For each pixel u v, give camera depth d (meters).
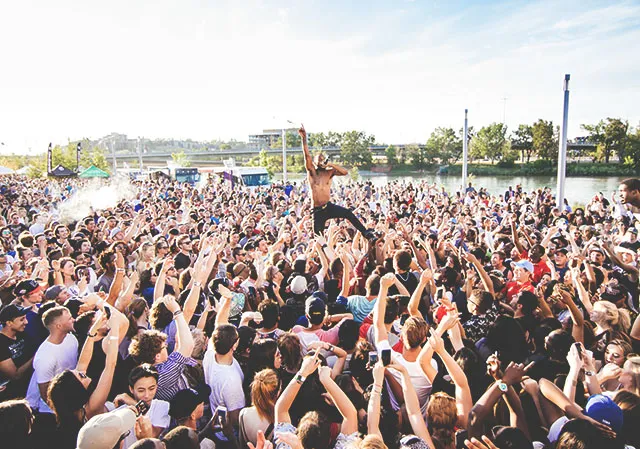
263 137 142.38
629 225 10.68
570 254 7.16
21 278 5.84
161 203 19.42
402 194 23.81
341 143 88.06
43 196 24.92
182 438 2.65
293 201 19.73
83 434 2.43
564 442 2.59
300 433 2.69
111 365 3.47
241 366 4.23
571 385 3.26
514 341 3.93
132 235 10.61
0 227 11.90
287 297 6.30
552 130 70.00
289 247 9.83
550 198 20.14
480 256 7.50
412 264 6.95
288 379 3.79
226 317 4.43
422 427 2.98
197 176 47.22
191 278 6.13
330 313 5.25
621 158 61.56
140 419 3.01
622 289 5.41
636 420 2.99
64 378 3.16
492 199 20.80
